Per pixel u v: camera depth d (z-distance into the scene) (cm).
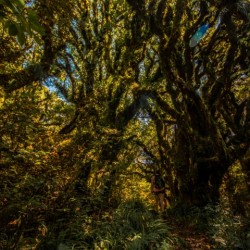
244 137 1027
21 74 511
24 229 450
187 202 1042
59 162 461
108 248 587
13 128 382
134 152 1112
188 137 1042
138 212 761
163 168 1338
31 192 429
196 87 1029
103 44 982
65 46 864
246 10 782
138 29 1009
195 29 903
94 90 688
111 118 871
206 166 1022
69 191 491
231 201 1009
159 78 1069
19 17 161
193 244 727
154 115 1198
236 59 958
